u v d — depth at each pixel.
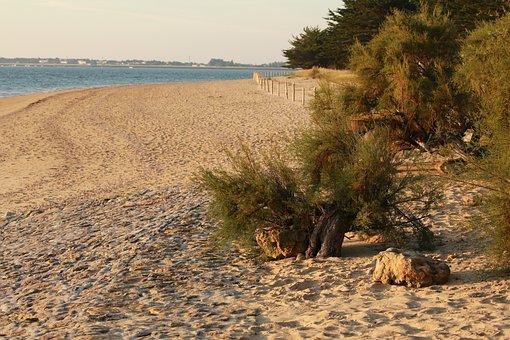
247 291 8.77
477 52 11.45
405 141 14.86
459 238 10.38
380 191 10.09
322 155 10.73
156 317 7.77
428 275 8.11
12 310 8.73
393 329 6.49
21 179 21.28
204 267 10.06
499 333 6.00
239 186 10.39
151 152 25.22
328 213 10.16
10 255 12.23
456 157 13.57
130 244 11.77
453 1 34.50
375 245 10.52
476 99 13.34
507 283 7.73
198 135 28.78
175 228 12.59
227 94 53.41
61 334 7.27
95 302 8.58
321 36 81.56
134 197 16.66
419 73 14.94
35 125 35.66
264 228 10.50
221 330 7.05
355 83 15.46
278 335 6.73
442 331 6.25
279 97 46.59
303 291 8.44
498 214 7.85
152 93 60.06
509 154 7.75
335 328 6.76
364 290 8.21
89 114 40.50
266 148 23.72
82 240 12.68
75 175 21.55
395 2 55.50
